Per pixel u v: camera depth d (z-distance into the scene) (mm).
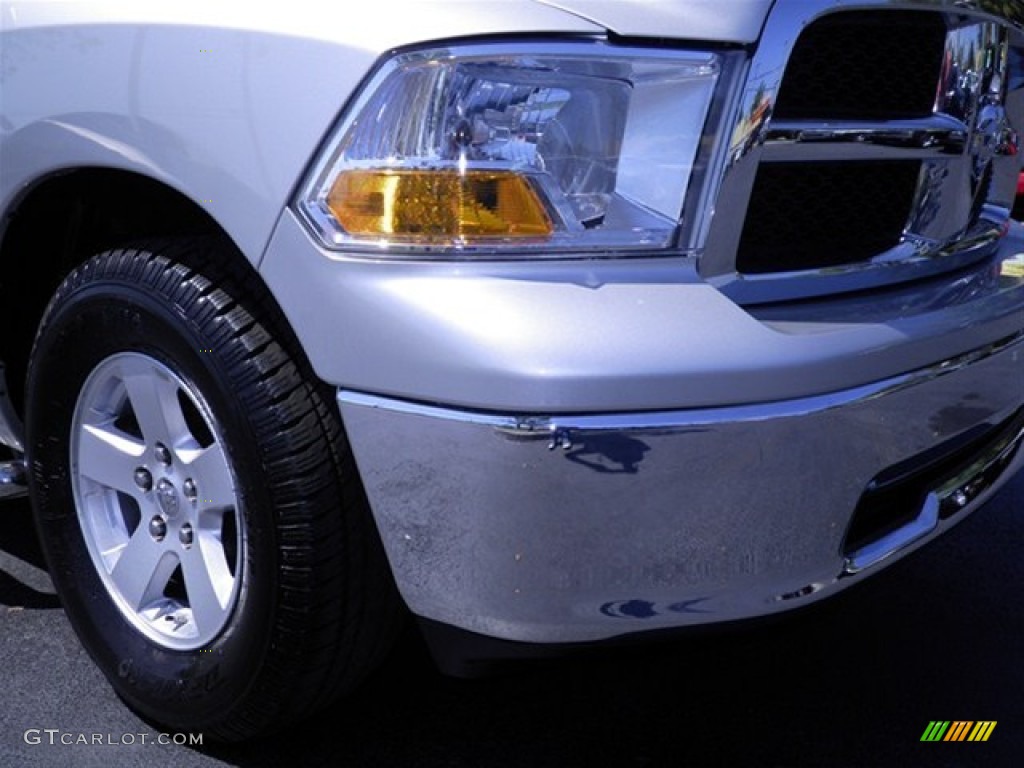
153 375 2373
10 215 2545
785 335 2018
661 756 2594
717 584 2043
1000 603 3268
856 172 2400
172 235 2344
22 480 2828
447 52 1946
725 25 1993
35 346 2584
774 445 1993
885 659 2984
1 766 2500
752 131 2031
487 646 2102
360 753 2578
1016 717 2770
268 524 2184
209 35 2105
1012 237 2977
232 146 2074
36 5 2379
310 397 2158
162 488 2473
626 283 1980
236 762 2539
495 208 1954
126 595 2611
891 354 2156
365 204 1964
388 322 1938
